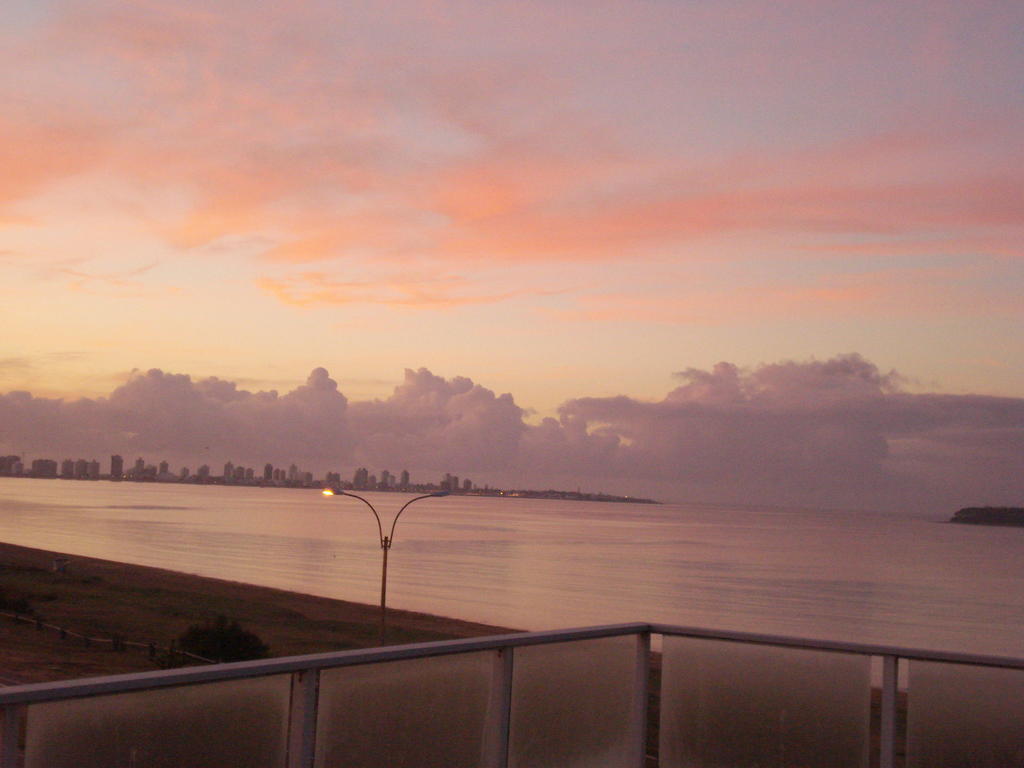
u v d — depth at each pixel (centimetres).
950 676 338
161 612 4775
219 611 5088
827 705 351
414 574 11138
